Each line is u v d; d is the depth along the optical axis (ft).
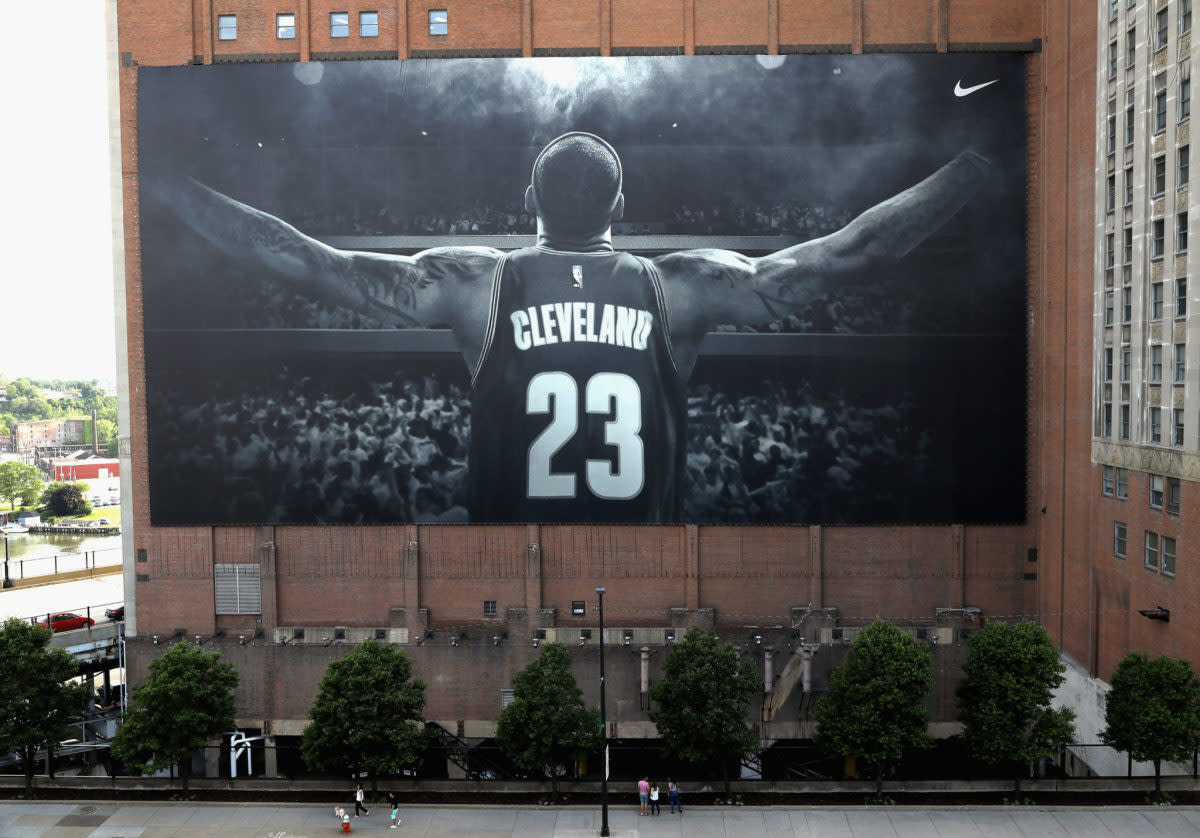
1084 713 153.69
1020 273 163.12
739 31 161.48
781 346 163.22
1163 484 134.00
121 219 168.14
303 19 163.22
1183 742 124.98
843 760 162.30
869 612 167.02
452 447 166.20
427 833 130.52
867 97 160.86
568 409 164.86
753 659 165.78
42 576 311.68
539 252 163.53
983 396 164.25
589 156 161.99
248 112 163.53
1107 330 147.02
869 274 162.20
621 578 167.43
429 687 169.17
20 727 141.28
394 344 165.37
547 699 137.80
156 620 171.73
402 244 164.14
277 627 170.09
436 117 162.91
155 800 142.41
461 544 167.94
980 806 134.62
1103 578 149.69
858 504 164.66
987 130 161.48
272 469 167.53
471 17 162.91
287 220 164.35
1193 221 124.88
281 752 170.91
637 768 161.58
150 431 167.73
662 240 162.81
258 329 165.78
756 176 161.68
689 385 163.94
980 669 136.87
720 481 164.96
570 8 162.09
